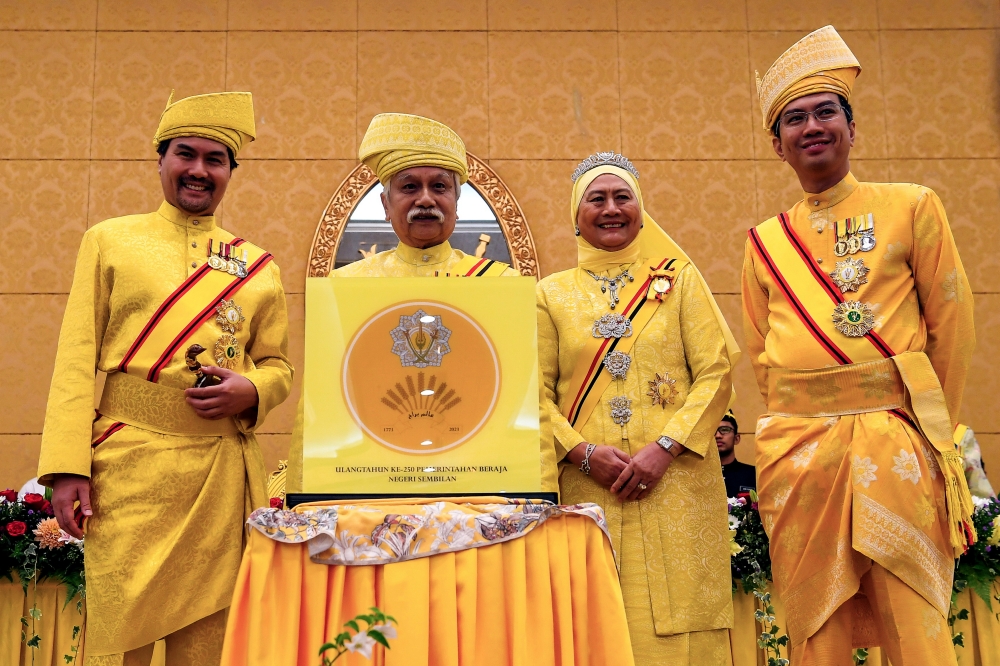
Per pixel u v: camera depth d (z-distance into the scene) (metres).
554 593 1.71
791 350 2.48
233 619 1.65
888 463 2.30
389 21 6.34
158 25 6.26
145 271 2.43
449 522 1.68
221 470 2.35
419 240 2.66
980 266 6.15
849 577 2.30
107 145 6.11
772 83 2.69
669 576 2.57
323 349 1.81
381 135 2.68
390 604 1.63
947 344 2.44
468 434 1.80
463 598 1.65
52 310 5.92
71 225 6.02
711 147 6.28
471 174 6.13
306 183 6.12
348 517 1.67
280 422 5.74
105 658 2.18
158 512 2.26
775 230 2.67
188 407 2.34
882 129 6.31
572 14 6.41
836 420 2.40
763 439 2.52
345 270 2.70
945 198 6.24
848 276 2.48
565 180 6.21
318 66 6.27
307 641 1.63
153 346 2.36
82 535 2.25
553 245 6.13
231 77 6.23
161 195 6.09
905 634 2.25
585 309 2.83
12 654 3.03
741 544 3.10
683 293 2.84
